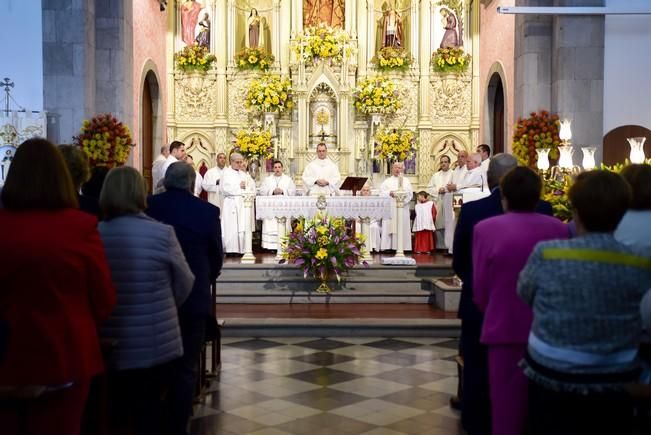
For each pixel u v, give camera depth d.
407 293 10.00
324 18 15.41
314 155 15.02
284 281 10.27
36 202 3.22
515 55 11.96
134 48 12.47
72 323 3.20
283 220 10.95
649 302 3.83
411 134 15.04
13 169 3.25
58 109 10.36
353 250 9.94
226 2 15.31
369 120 15.09
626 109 11.17
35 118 10.01
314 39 14.77
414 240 14.19
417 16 15.29
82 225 3.28
